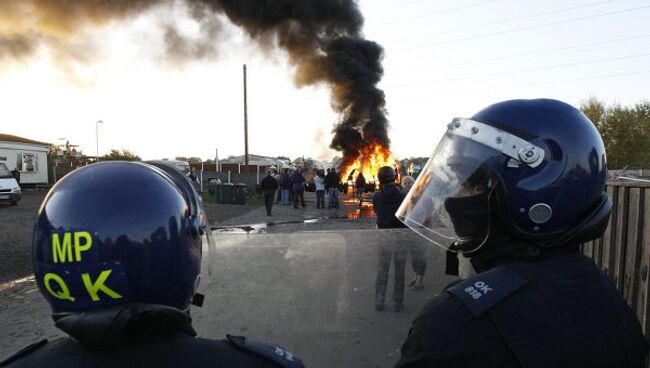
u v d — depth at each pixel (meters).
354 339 2.70
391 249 2.82
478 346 0.91
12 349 2.34
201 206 1.20
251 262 2.86
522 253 1.12
